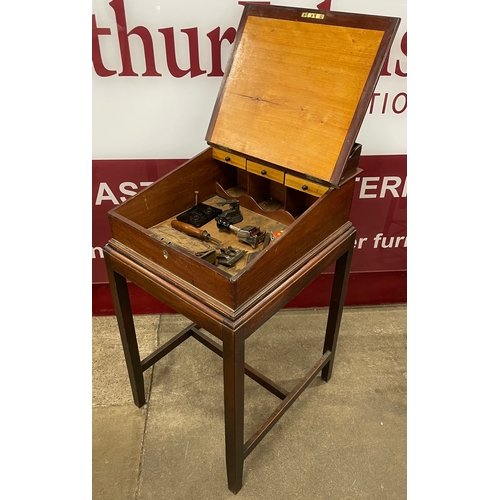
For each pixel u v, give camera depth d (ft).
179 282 3.79
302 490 4.74
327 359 5.59
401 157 5.92
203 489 4.74
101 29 4.95
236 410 3.95
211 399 5.70
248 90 4.57
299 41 4.27
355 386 5.90
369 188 6.14
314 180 4.13
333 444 5.19
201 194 4.99
